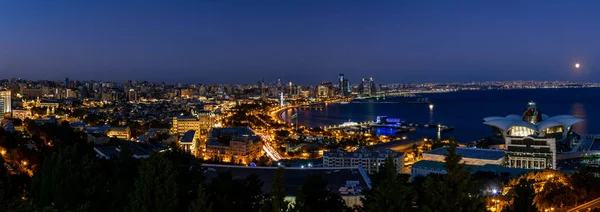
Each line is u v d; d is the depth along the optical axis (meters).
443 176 84.44
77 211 99.69
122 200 112.19
